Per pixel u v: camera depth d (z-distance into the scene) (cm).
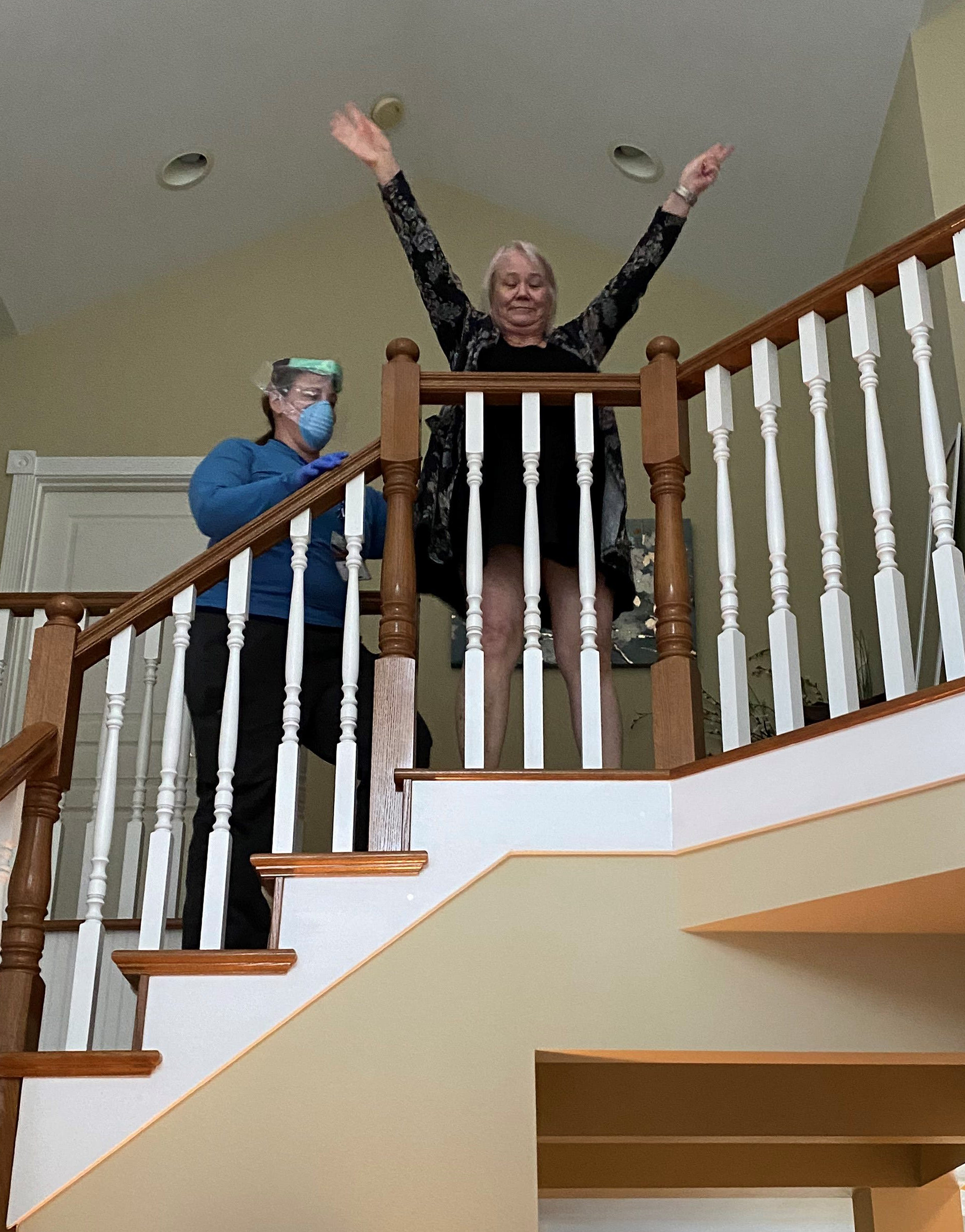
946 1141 325
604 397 269
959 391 351
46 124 436
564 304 507
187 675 284
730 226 482
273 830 261
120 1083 229
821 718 361
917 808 214
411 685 253
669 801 246
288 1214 222
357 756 289
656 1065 315
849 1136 311
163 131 458
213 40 432
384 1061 231
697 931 240
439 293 298
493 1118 228
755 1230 511
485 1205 223
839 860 221
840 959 243
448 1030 233
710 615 456
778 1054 238
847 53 408
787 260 487
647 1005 236
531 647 252
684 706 251
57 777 249
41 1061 228
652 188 485
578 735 277
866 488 435
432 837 244
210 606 285
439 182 527
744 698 246
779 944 242
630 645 454
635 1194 446
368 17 451
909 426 396
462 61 472
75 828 438
